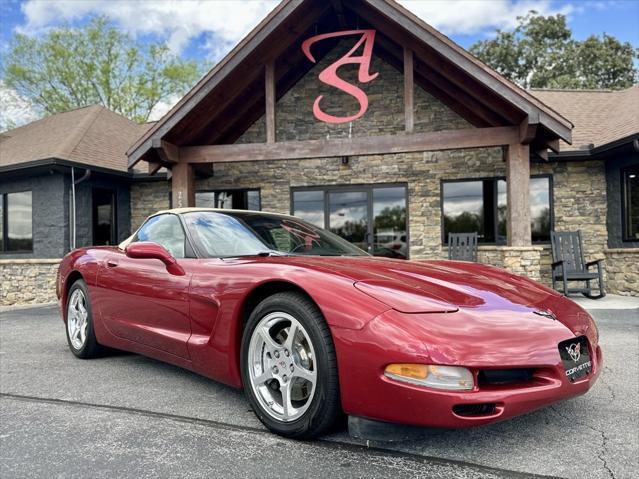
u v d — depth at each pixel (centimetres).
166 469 179
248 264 236
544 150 771
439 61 733
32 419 233
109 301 325
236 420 230
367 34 811
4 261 955
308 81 1000
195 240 279
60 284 390
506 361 172
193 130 798
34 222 961
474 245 854
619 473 175
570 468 179
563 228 893
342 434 211
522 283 250
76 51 2377
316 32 900
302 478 171
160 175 1001
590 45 2736
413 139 735
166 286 270
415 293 193
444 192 943
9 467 182
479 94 727
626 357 354
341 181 973
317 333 192
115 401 261
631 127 834
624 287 815
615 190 855
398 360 171
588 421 228
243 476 172
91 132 1109
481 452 194
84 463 184
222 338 232
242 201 1017
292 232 309
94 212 997
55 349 410
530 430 217
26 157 962
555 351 184
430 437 209
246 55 729
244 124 1002
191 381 301
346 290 192
